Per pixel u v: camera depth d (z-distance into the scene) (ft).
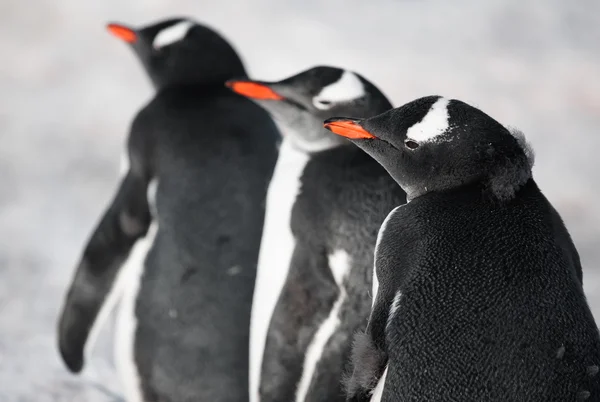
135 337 32.53
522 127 81.10
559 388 18.74
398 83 88.38
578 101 86.74
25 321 44.65
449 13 107.24
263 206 32.09
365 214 27.35
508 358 18.98
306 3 109.81
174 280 31.91
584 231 62.64
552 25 103.09
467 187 22.03
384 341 20.33
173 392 31.96
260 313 28.43
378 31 102.06
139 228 34.24
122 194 34.78
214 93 35.40
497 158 21.77
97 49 102.22
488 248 20.42
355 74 29.94
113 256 34.76
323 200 27.86
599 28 102.63
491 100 85.81
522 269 20.01
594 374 18.98
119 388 37.50
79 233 62.39
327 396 26.96
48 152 79.15
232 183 32.40
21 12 107.76
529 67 93.35
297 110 29.40
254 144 33.19
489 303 19.60
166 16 104.99
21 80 94.99
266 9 106.93
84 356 35.86
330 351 27.07
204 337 31.50
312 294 27.45
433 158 22.40
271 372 27.81
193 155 32.99
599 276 53.47
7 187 71.46
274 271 28.12
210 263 31.68
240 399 31.32
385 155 23.71
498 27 102.83
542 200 21.76
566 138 79.61
